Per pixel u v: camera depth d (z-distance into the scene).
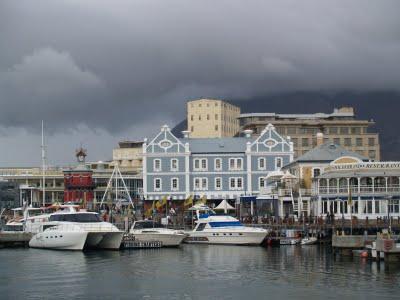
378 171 105.75
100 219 94.69
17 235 96.31
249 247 92.62
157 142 141.25
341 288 56.75
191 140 144.88
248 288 57.59
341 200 107.38
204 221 98.12
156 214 122.38
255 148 140.75
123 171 199.25
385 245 71.44
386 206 104.94
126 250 88.88
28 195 176.75
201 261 75.75
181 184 140.38
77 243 87.75
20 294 55.72
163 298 53.81
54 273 66.94
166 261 75.94
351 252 81.25
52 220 94.94
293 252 84.81
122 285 59.59
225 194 140.00
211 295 54.75
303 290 56.22
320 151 126.50
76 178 165.12
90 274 66.06
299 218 106.25
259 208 121.69
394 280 60.09
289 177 114.88
